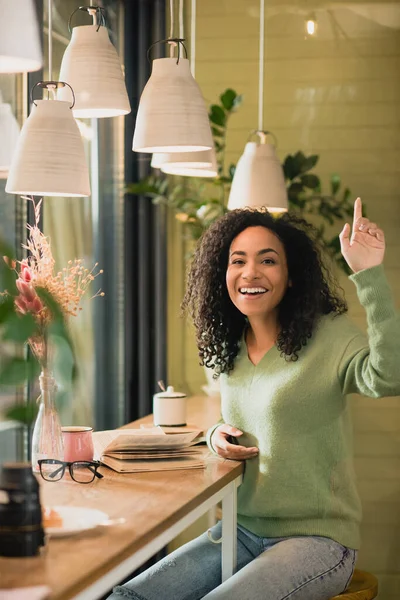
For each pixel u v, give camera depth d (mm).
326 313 2838
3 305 1431
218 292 2973
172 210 4910
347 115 4840
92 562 1719
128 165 4746
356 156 4836
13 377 1395
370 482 4805
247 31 4910
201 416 3783
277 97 4891
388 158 4812
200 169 3504
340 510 2699
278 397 2713
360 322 4777
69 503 2217
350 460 2820
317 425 2711
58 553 1781
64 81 2658
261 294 2777
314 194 4840
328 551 2623
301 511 2693
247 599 2379
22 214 3504
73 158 2400
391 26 4793
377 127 4820
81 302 4234
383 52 4801
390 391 2541
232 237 2918
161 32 4707
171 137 2521
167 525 2068
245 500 2803
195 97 2566
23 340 1439
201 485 2428
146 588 2578
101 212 4527
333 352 2713
